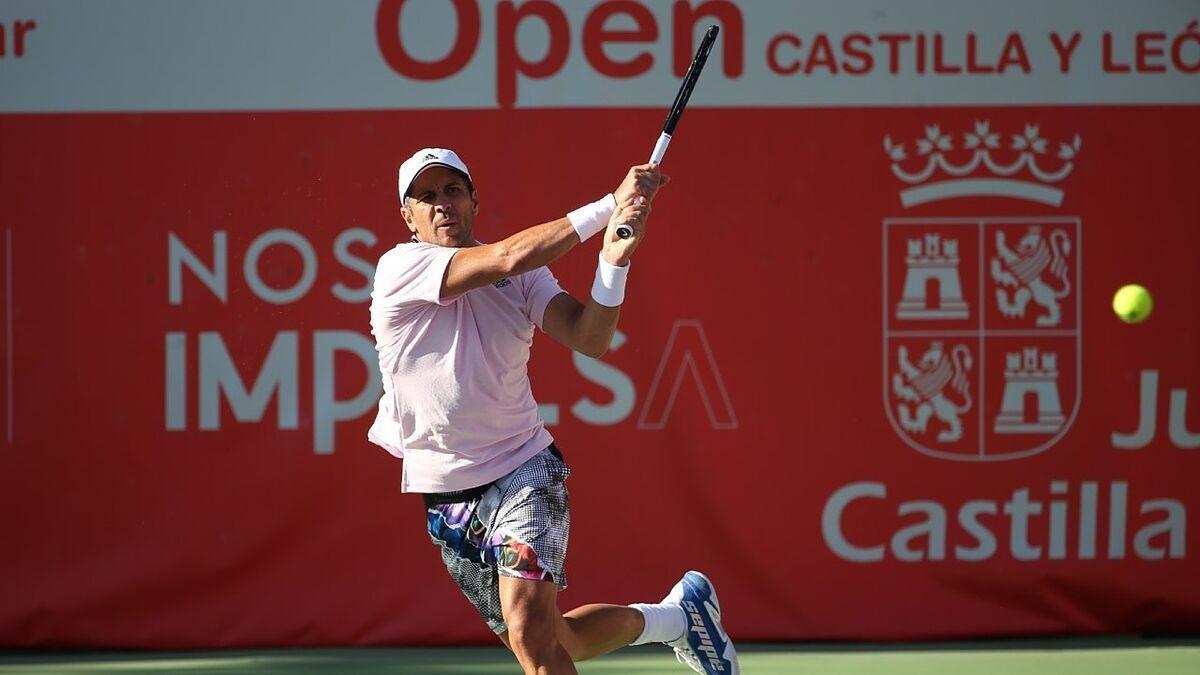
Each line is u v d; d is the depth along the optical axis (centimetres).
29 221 2073
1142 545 2112
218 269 2086
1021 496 2106
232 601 2088
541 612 1364
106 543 2078
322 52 2086
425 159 1430
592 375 2102
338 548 2094
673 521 2105
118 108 2077
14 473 2072
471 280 1344
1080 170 2108
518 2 2094
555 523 1397
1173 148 2108
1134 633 2122
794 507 2106
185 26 2080
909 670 1930
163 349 2084
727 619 2105
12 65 2070
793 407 2105
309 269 2091
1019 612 2106
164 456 2083
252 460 2088
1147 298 1862
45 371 2075
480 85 2094
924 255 2106
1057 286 2108
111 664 2005
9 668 1984
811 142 2100
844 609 2103
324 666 1978
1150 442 2111
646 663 2005
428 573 2098
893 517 2106
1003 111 2105
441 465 1412
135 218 2080
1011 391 2109
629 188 1352
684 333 2102
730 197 2102
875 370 2106
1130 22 2105
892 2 2100
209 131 2083
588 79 2097
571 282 2089
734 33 2098
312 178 2091
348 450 2092
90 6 2075
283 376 2089
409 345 1394
